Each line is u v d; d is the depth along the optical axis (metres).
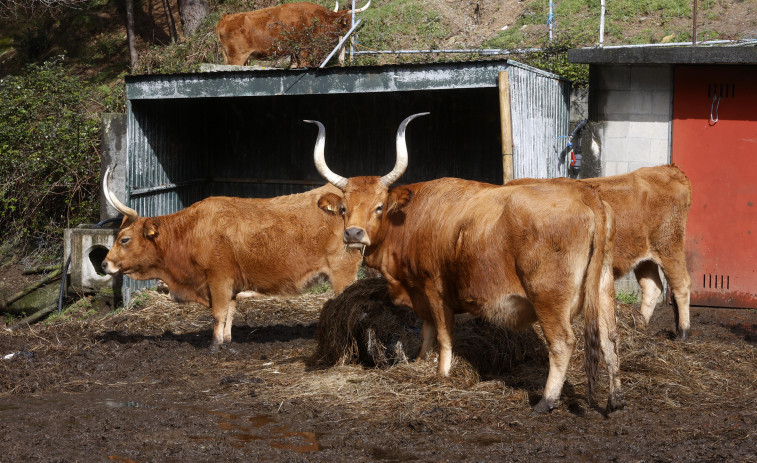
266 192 13.02
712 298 9.88
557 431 5.54
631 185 8.04
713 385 6.55
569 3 17.09
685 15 15.84
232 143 13.09
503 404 6.04
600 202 5.59
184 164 12.39
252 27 14.21
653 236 8.03
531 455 5.11
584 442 5.30
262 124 12.93
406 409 6.04
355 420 5.93
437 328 6.50
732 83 9.58
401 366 6.71
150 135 11.35
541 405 5.86
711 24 15.26
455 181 6.46
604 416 5.81
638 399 6.17
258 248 7.98
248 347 8.29
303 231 7.98
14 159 13.49
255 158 13.02
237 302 10.14
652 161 9.95
